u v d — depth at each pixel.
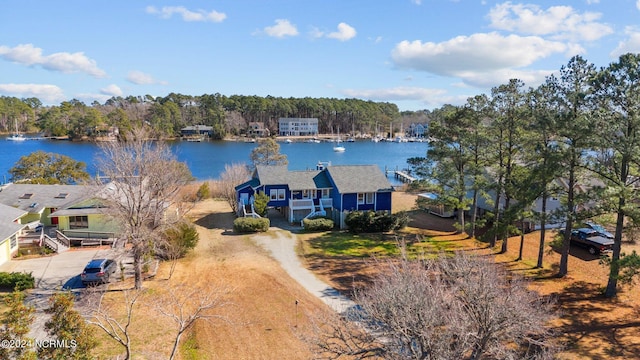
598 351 17.28
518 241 34.06
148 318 21.06
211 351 18.00
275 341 18.70
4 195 39.94
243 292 24.44
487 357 13.98
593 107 21.38
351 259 30.42
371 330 13.82
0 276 24.38
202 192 54.75
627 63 19.45
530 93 26.80
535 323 12.89
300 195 43.56
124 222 25.48
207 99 190.12
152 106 176.25
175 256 30.48
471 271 15.04
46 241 33.03
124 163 25.80
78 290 24.52
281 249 33.25
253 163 70.06
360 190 41.50
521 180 27.86
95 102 195.50
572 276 25.72
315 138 186.38
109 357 16.95
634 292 23.06
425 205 41.41
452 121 34.22
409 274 13.41
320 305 22.27
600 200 21.44
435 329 12.21
